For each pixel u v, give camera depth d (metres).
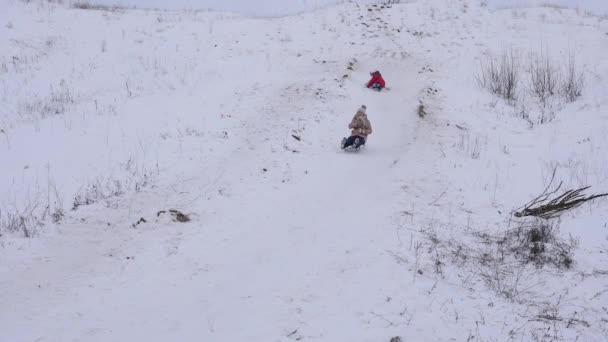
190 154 9.96
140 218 7.58
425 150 11.08
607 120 11.77
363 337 5.04
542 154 10.77
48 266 6.25
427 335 5.08
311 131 11.95
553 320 5.40
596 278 6.15
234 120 11.87
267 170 9.75
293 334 5.12
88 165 9.20
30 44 16.33
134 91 13.70
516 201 8.70
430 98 14.27
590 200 8.27
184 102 12.87
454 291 5.95
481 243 7.25
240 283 6.16
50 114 11.73
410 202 8.56
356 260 6.62
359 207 8.36
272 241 7.23
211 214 7.94
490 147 11.30
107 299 5.74
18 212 7.32
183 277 6.27
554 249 6.84
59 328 5.19
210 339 5.09
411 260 6.60
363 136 11.03
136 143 10.27
